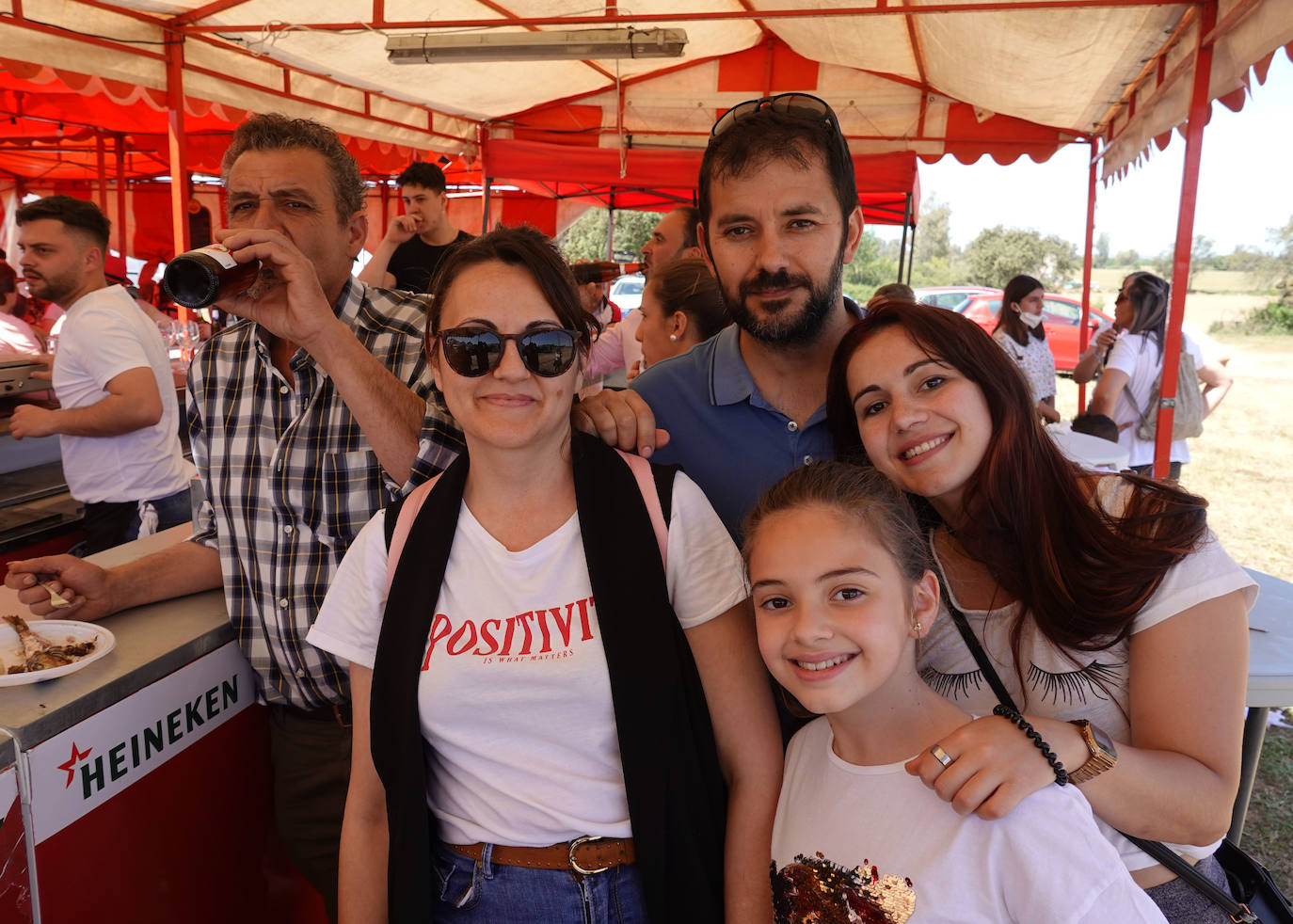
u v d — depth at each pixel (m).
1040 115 7.76
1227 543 6.46
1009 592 1.19
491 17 6.59
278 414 1.68
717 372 1.53
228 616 1.71
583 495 1.21
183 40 5.77
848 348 1.28
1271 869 2.77
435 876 1.25
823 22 6.68
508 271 1.16
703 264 2.71
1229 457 9.69
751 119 1.36
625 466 1.25
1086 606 1.11
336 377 1.41
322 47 6.62
